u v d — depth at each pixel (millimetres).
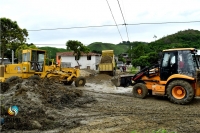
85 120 6598
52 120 6449
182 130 5773
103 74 24969
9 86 10797
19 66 14234
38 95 8578
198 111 7785
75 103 8781
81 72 30469
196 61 9695
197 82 8844
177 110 7938
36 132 5508
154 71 10305
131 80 11352
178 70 9453
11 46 30391
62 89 10398
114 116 7082
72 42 38688
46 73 14781
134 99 10125
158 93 9789
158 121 6555
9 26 30641
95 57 49000
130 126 6062
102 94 11703
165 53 9891
